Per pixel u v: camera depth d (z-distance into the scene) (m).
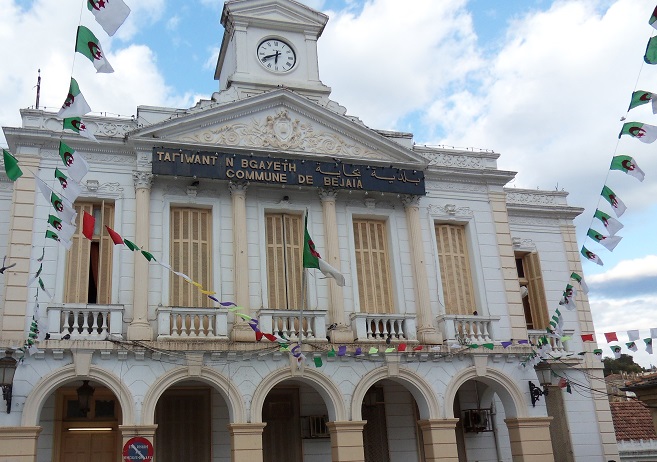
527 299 24.12
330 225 19.44
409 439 19.91
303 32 22.09
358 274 19.73
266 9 21.77
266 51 21.44
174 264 18.14
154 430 15.98
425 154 21.38
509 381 19.23
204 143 18.67
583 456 21.66
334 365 17.89
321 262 16.33
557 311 18.50
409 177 20.33
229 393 16.78
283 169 19.12
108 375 16.06
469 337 19.30
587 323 23.66
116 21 9.24
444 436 18.08
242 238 18.42
